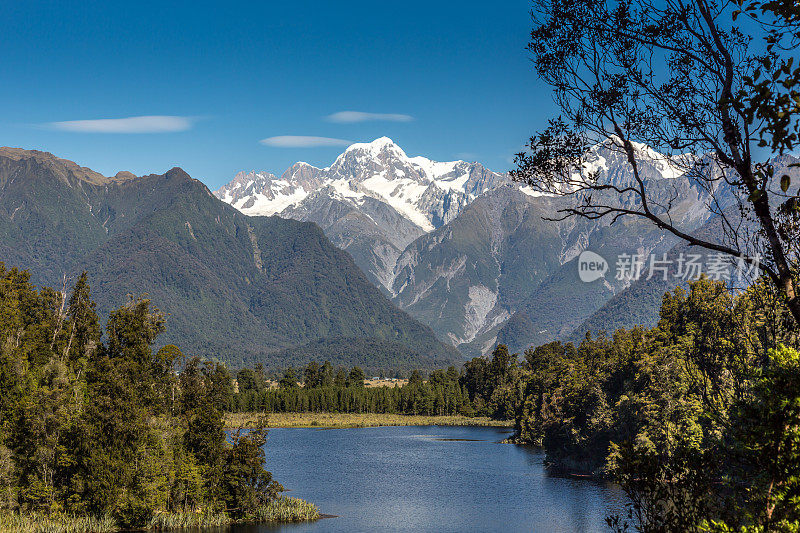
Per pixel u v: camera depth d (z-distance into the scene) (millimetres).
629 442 21266
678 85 18188
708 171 18000
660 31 18047
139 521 73812
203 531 73438
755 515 19734
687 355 27922
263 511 78875
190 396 85938
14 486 70125
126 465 72250
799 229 17250
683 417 74062
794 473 18938
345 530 73688
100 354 87125
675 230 17797
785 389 19156
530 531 72250
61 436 72562
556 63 19031
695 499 20484
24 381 74188
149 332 85938
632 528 70062
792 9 14969
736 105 15516
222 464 80500
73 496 71812
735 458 21172
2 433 70438
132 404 74250
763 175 16984
